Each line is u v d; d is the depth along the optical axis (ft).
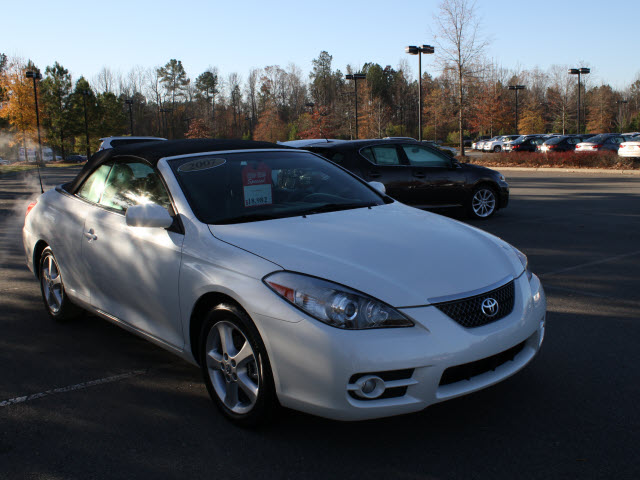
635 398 10.69
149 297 11.51
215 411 10.57
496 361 9.27
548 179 67.97
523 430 9.61
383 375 8.41
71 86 209.15
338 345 8.32
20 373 12.44
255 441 9.44
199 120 307.78
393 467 8.61
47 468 8.79
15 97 164.76
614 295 17.61
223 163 12.55
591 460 8.68
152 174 12.23
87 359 13.21
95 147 215.31
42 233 15.28
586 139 105.29
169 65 375.04
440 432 9.61
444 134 273.75
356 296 8.57
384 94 338.54
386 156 31.94
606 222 32.07
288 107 356.59
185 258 10.49
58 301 15.46
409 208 12.98
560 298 17.40
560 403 10.54
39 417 10.43
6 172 107.96
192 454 9.11
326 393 8.48
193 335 10.64
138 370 12.57
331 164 14.37
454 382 8.91
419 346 8.43
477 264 9.83
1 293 18.93
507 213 36.86
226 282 9.51
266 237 10.11
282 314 8.73
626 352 12.96
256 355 9.21
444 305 8.84
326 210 11.94
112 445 9.43
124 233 12.06
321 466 8.68
